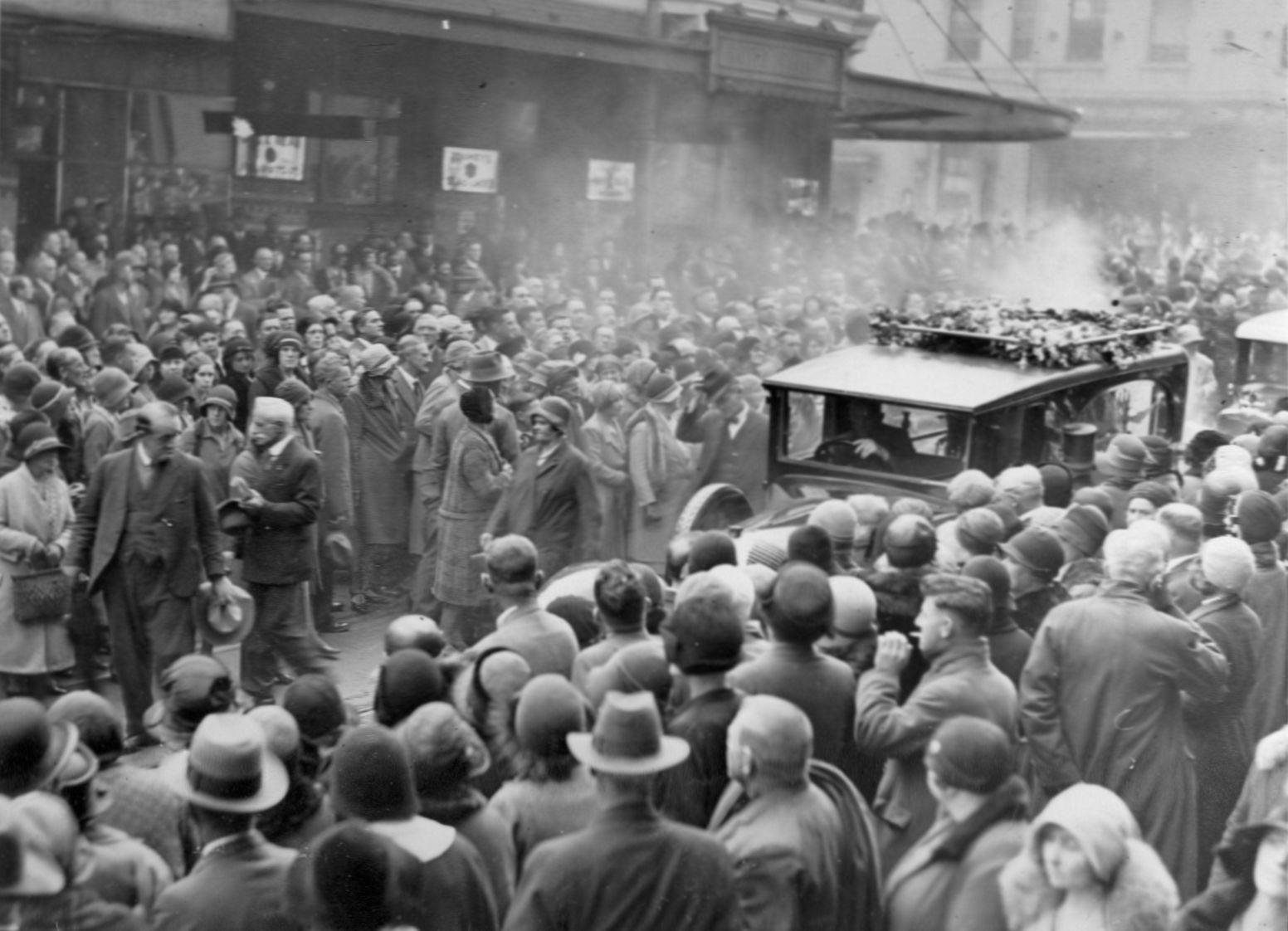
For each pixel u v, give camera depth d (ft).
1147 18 81.25
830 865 13.09
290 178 45.75
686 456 28.86
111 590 21.80
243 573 24.25
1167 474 24.77
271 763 12.67
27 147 40.63
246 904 11.76
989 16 78.74
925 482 25.61
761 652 16.11
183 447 25.73
